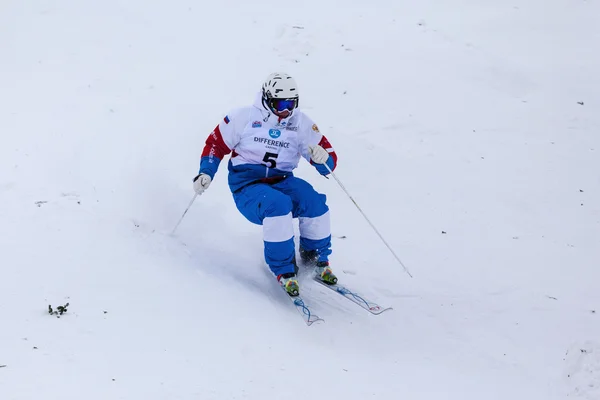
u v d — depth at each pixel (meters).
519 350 17.64
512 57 37.19
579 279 21.06
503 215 24.42
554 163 27.98
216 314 15.69
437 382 15.29
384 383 14.70
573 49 38.66
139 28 37.72
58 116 27.69
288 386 13.63
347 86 33.06
